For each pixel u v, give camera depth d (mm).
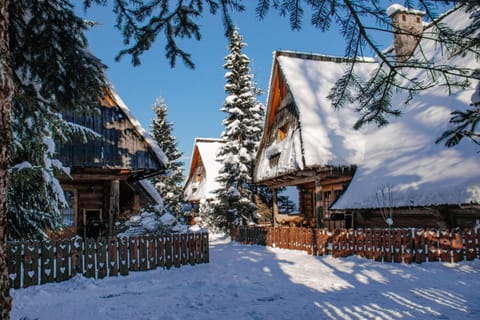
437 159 13383
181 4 4930
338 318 5773
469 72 3805
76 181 18062
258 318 5898
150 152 15617
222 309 6469
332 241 12914
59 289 8070
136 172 16031
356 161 17828
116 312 6359
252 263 11820
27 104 6719
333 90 4555
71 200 17875
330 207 16828
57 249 8734
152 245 10477
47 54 6254
